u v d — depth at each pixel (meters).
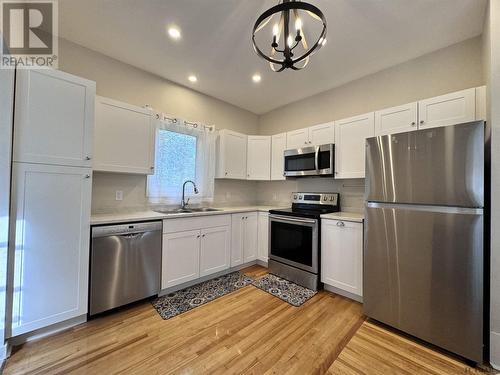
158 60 2.59
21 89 1.57
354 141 2.62
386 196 1.87
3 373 1.35
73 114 1.78
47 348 1.56
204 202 3.39
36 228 1.62
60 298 1.72
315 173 2.88
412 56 2.48
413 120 2.19
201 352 1.57
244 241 3.18
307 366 1.46
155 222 2.26
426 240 1.67
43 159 1.65
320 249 2.59
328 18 1.92
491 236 1.48
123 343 1.64
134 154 2.40
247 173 3.67
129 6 1.82
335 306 2.22
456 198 1.55
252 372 1.41
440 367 1.46
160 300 2.28
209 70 2.79
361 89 2.95
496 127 1.49
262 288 2.59
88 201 1.85
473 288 1.49
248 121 4.16
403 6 1.79
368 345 1.67
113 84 2.54
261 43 2.29
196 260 2.61
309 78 2.98
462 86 2.22
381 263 1.90
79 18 1.95
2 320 1.46
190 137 3.12
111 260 1.98
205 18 1.95
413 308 1.72
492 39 1.54
